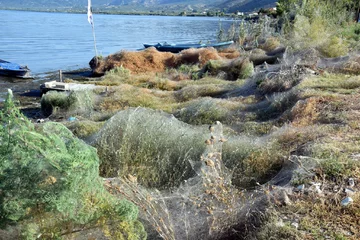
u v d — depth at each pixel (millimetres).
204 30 62031
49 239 2434
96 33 51594
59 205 2348
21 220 2377
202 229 3471
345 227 3246
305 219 3385
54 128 2740
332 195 3723
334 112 6715
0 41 36969
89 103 11281
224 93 11664
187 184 4488
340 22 17875
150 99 11594
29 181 2350
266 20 28594
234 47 24750
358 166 4160
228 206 3588
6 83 18141
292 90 8602
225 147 5238
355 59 11133
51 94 11836
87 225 2578
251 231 3428
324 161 4285
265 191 3625
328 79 9523
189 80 15938
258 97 10070
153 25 76562
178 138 5469
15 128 2502
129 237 2609
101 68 20812
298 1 27281
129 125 5723
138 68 20406
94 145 5742
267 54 17906
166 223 3512
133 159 5375
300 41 15422
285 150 5258
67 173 2379
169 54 21562
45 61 26172
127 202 2715
